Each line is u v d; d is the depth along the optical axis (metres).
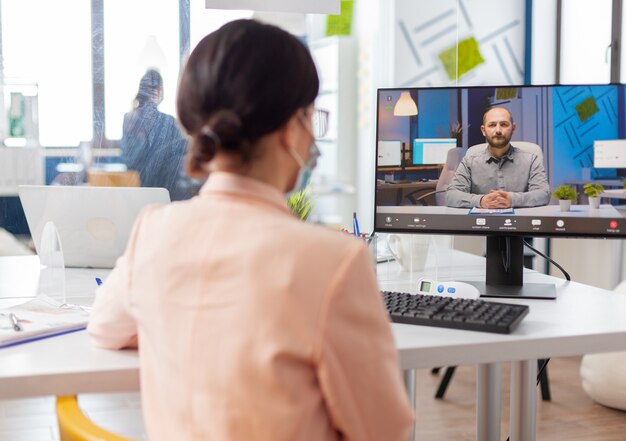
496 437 1.81
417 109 1.78
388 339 0.82
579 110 1.70
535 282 1.85
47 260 1.71
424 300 1.45
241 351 0.78
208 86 0.87
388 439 0.83
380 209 1.80
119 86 2.37
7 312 1.46
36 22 2.31
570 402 3.09
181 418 0.84
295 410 0.77
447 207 1.77
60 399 1.02
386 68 5.70
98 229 1.96
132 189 1.93
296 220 0.87
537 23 4.22
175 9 2.41
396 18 4.38
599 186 1.70
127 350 1.23
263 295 0.78
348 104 7.32
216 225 0.85
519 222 1.73
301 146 0.93
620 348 1.32
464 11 4.20
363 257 0.81
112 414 2.83
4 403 2.91
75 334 1.34
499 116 1.73
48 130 2.32
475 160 1.75
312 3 2.18
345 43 7.16
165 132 2.40
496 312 1.36
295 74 0.88
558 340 1.28
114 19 2.36
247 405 0.78
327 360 0.77
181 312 0.84
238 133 0.86
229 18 2.48
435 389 3.24
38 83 2.31
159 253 0.88
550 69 4.25
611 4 3.81
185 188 2.40
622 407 2.95
